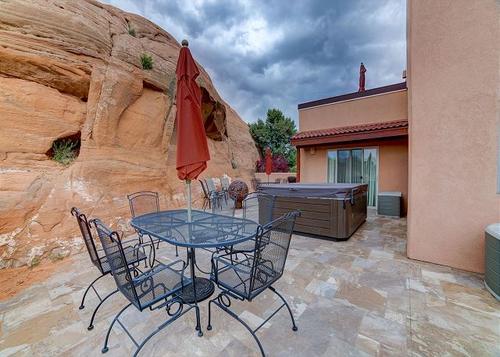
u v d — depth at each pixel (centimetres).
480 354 188
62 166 469
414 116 359
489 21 300
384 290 283
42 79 444
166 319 235
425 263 357
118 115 558
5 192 368
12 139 406
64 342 207
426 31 342
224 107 1229
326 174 849
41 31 432
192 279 235
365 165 780
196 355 190
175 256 405
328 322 228
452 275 317
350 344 200
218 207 865
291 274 326
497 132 304
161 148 682
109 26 576
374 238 485
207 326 222
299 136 839
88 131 507
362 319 231
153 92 662
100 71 516
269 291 283
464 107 321
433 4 335
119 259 192
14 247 354
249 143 1788
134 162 588
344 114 838
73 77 477
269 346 198
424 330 215
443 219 343
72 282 312
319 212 475
